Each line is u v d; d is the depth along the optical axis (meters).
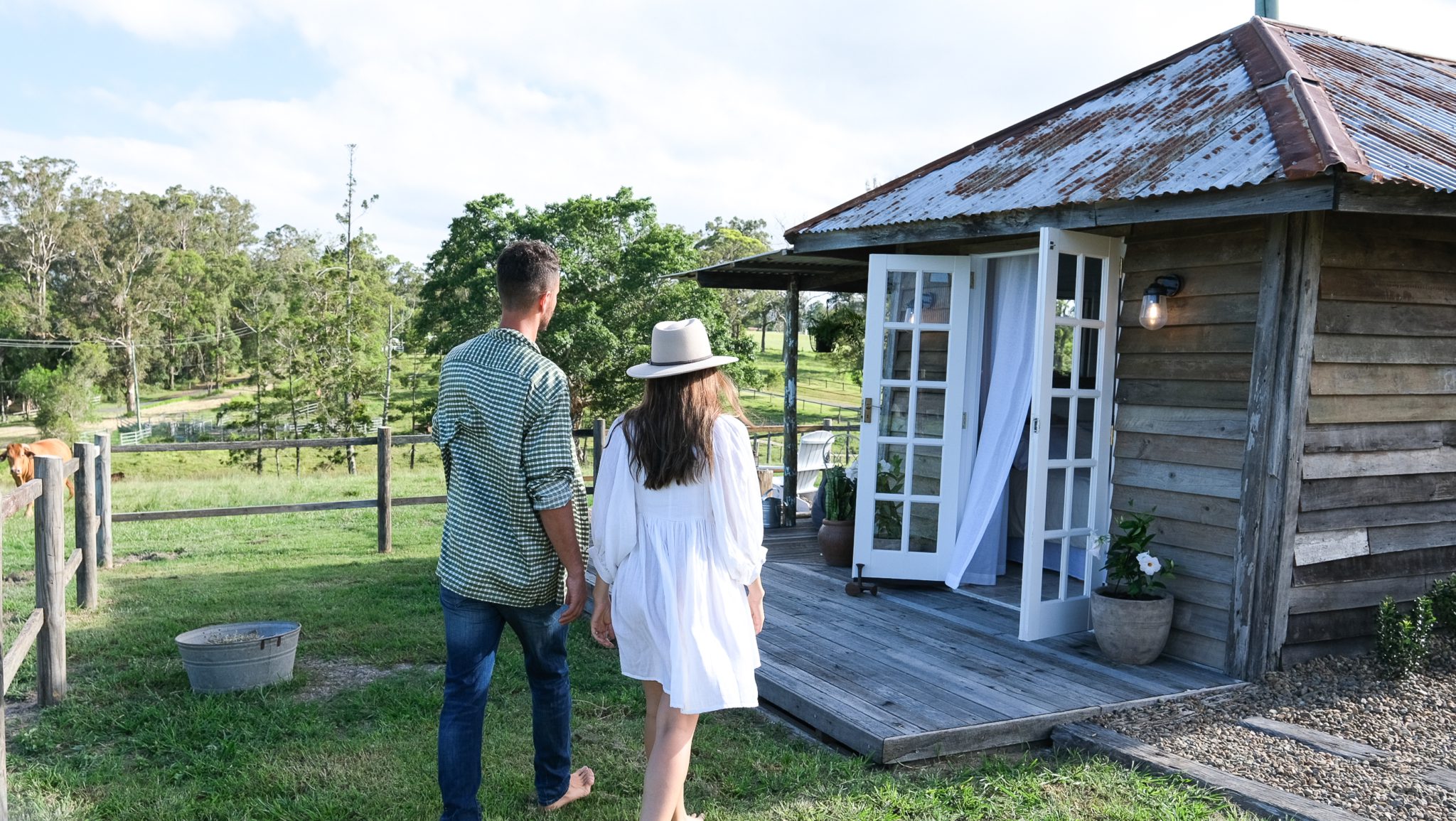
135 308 58.09
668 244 31.41
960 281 5.83
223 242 71.12
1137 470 4.80
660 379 2.46
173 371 61.25
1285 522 4.11
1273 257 4.06
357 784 3.17
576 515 2.63
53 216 57.84
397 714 3.88
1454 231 4.51
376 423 35.66
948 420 5.87
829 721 3.66
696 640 2.37
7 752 3.50
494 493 2.58
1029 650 4.62
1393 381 4.39
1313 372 4.11
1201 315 4.48
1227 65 5.30
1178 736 3.61
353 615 5.50
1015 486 6.65
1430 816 2.97
